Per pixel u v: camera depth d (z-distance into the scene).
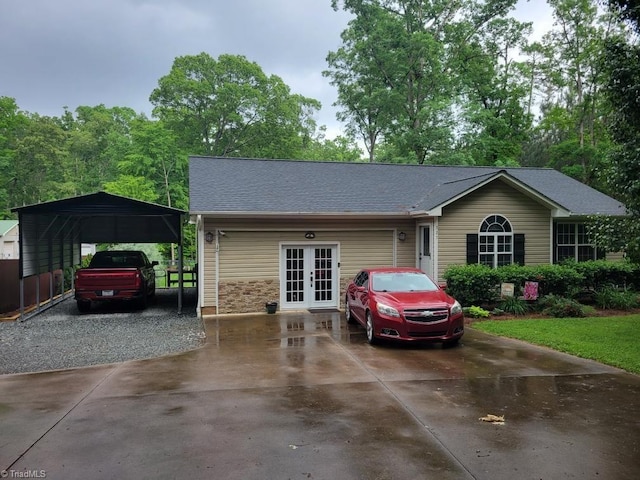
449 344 9.05
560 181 18.39
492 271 12.65
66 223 17.53
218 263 13.29
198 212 12.51
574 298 13.47
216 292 13.28
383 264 14.57
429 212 13.16
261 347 8.92
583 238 15.40
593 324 10.64
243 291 13.45
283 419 5.07
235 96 38.31
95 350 8.94
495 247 14.09
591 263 13.86
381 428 4.80
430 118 29.17
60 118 64.81
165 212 13.21
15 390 6.28
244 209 12.97
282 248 13.78
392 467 3.94
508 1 31.64
